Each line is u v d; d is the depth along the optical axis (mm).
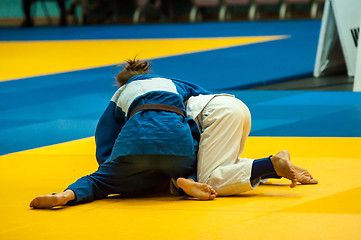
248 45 23641
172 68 17594
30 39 29562
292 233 4758
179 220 5207
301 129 9602
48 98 13266
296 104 11789
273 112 11086
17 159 8039
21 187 6625
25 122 10820
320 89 13547
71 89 14422
